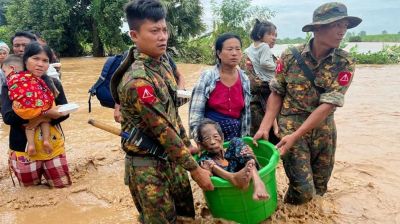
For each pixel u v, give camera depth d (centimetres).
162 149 292
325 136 377
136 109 268
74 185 474
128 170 299
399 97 980
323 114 347
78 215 404
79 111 853
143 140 284
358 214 385
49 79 465
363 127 702
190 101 410
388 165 516
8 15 2739
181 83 450
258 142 384
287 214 375
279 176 475
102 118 790
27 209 420
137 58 273
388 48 2208
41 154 457
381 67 1791
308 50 359
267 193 304
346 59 353
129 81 263
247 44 2134
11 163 468
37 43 440
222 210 325
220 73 404
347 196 422
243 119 415
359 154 561
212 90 402
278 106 398
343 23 332
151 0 267
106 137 651
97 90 418
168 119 271
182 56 2302
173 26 2492
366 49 3025
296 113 379
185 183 323
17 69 456
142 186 292
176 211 335
